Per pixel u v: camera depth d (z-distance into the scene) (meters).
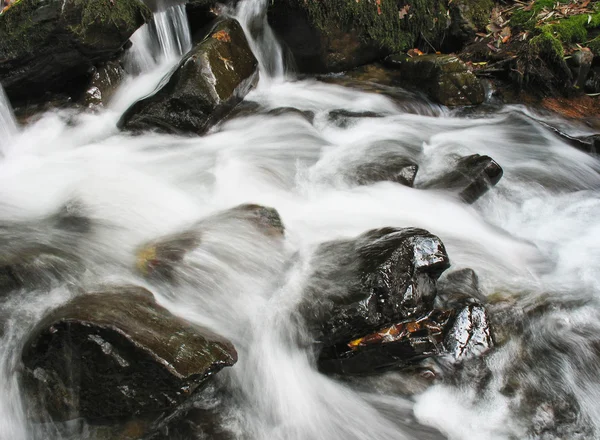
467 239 5.02
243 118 6.79
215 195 5.34
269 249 4.45
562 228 5.53
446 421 3.65
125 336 3.18
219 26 7.09
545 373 3.94
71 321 3.21
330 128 6.94
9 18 6.27
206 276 4.14
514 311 4.30
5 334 3.68
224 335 3.85
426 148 6.58
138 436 3.33
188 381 3.21
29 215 4.92
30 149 6.25
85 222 4.70
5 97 6.56
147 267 4.18
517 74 8.00
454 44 8.99
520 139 6.96
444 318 3.96
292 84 8.16
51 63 6.50
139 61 7.54
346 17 7.99
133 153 6.09
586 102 7.99
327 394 3.74
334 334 3.75
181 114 6.34
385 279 3.80
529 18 8.65
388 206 5.27
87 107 6.77
